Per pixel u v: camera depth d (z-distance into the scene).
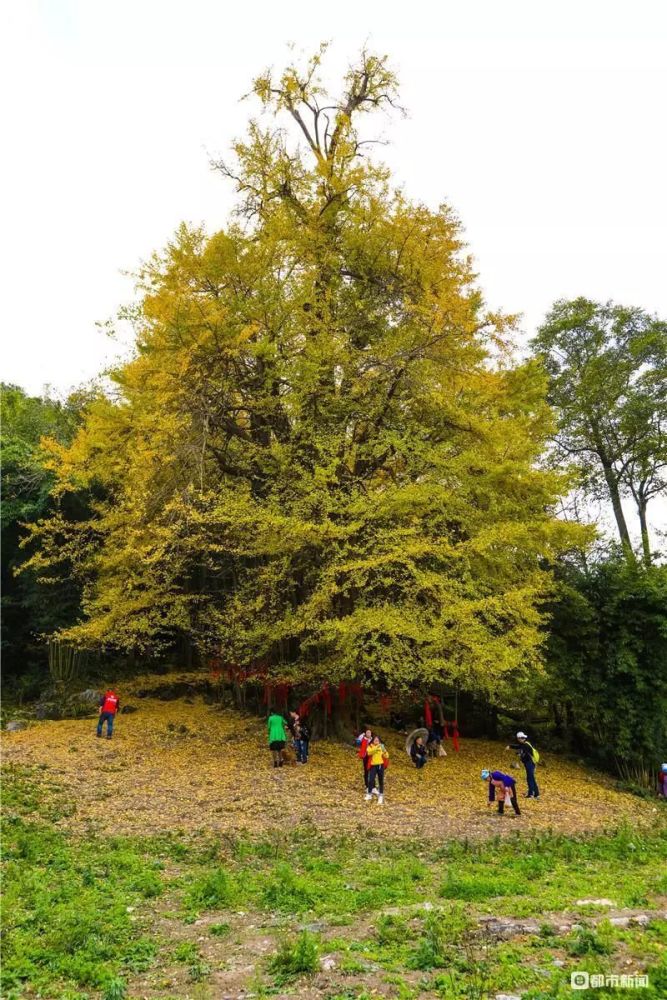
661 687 20.06
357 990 5.56
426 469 17.30
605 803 16.19
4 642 24.62
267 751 17.77
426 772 17.27
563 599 20.92
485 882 8.60
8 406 30.78
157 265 17.17
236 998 5.55
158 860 9.90
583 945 6.22
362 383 17.80
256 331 17.62
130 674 27.55
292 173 19.53
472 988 5.45
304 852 10.47
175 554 18.70
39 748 17.06
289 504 16.73
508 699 22.30
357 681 19.30
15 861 9.17
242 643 17.83
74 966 6.08
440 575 16.00
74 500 24.00
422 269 17.25
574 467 18.86
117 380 19.36
